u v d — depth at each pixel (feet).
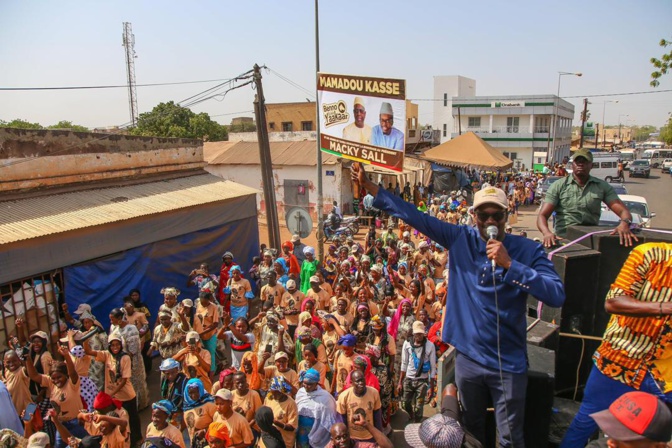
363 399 18.49
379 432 17.80
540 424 9.88
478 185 118.21
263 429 17.49
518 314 8.66
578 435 10.06
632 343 9.26
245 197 44.27
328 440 18.75
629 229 13.01
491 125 183.93
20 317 27.32
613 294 9.20
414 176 102.73
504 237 8.93
